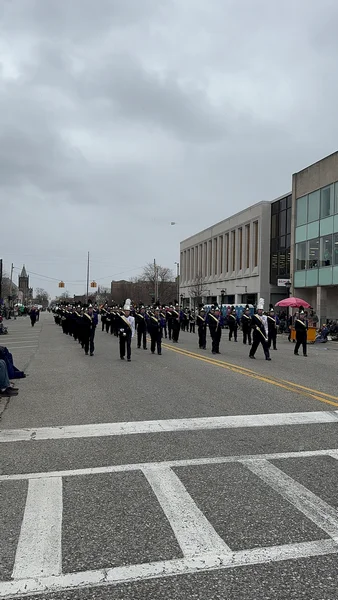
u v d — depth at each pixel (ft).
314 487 16.88
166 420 26.27
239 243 193.77
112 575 11.42
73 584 11.07
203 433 23.70
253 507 15.21
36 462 19.61
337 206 111.55
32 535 13.39
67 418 27.02
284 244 158.61
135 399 32.07
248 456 20.21
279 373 44.78
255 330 57.72
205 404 30.37
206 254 234.38
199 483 17.20
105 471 18.47
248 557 12.21
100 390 35.55
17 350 68.85
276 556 12.28
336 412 28.17
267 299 170.81
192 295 233.35
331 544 12.89
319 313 119.24
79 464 19.31
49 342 84.28
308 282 124.67
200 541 13.03
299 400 31.65
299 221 130.00
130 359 55.47
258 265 172.45
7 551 12.54
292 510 15.01
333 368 50.08
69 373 44.52
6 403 31.09
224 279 205.16
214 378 41.14
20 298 492.54
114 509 15.06
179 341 89.04
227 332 129.59
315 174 121.39
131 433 23.76
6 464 19.38
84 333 61.93
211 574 11.47
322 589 10.89
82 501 15.67
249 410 28.66
